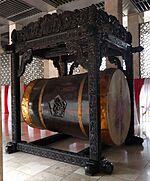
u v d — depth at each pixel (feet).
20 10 21.01
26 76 31.40
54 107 13.58
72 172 10.48
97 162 10.46
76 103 12.34
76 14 11.18
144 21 23.15
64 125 13.37
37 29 13.12
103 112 11.76
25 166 11.32
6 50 14.88
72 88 12.91
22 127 22.86
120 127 13.02
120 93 13.09
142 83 21.44
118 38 13.19
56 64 18.65
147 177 9.72
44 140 15.65
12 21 24.21
